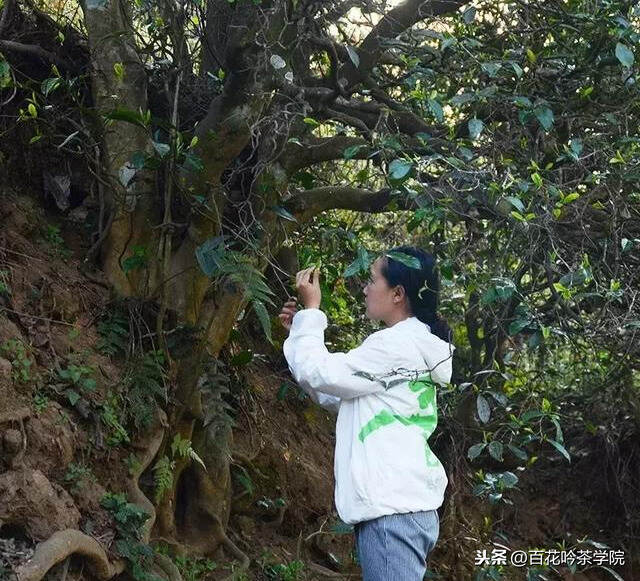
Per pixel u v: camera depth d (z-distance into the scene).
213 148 4.42
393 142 4.15
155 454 4.33
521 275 4.52
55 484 3.81
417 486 3.31
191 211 4.51
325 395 3.61
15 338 3.97
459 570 5.68
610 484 6.80
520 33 4.72
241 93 4.34
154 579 4.01
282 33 4.24
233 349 5.43
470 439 6.19
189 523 4.68
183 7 4.67
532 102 4.62
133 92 4.71
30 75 4.87
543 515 6.74
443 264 4.11
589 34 4.55
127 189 4.58
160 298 4.47
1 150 4.71
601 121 4.65
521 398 5.97
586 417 6.77
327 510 5.61
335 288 5.66
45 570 3.49
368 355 3.37
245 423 5.39
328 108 4.90
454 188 4.05
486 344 5.80
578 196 4.08
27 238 4.54
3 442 3.66
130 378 4.30
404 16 4.75
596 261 4.68
